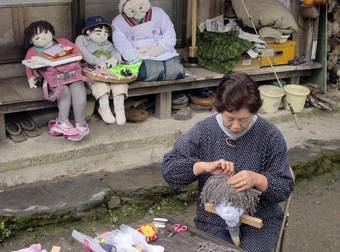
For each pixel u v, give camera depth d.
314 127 5.11
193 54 5.19
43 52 4.24
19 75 4.65
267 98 5.12
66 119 4.18
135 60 4.56
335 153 4.64
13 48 4.58
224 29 5.39
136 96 4.88
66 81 4.12
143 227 2.20
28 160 3.94
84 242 2.04
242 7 5.35
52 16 4.70
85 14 4.82
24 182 3.79
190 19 5.37
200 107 5.03
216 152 2.31
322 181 4.47
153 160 4.27
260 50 5.18
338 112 5.50
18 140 4.13
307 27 5.66
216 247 2.08
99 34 4.54
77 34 4.79
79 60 4.23
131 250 2.01
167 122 4.79
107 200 3.72
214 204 2.21
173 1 5.27
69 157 4.11
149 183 3.89
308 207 4.09
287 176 2.27
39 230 3.48
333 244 3.62
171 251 2.08
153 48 4.62
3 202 3.50
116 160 4.21
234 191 2.16
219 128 2.29
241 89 2.04
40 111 4.39
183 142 2.35
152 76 4.52
